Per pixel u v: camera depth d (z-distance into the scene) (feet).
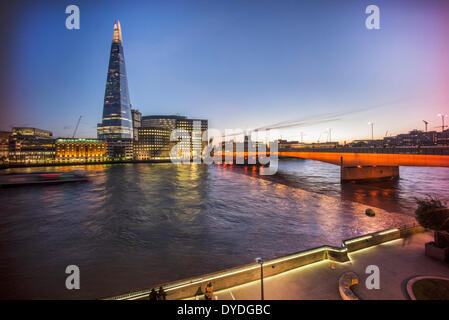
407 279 57.93
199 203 231.50
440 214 67.21
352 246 73.31
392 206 206.08
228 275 55.67
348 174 335.26
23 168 583.58
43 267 102.32
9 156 607.37
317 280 58.18
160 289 50.11
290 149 444.14
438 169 580.71
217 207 215.10
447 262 65.57
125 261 108.06
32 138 655.35
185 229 154.51
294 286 55.98
